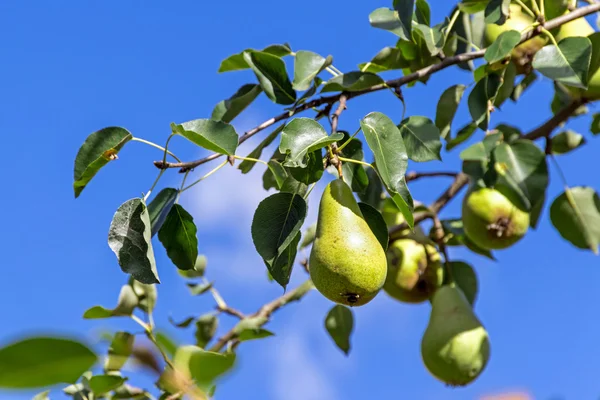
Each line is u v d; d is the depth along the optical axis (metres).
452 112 1.25
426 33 1.22
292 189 1.04
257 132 1.11
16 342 0.51
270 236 0.98
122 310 1.22
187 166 1.02
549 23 1.19
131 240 0.98
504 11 1.18
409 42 1.25
